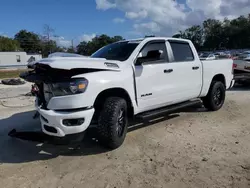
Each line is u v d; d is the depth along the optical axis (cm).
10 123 575
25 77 397
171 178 328
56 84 371
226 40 11019
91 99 375
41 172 354
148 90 468
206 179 322
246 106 714
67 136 373
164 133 496
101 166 366
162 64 496
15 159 395
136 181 324
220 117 602
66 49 7738
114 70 415
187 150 413
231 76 703
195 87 581
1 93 1056
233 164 360
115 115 400
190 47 583
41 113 382
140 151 413
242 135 475
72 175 344
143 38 501
